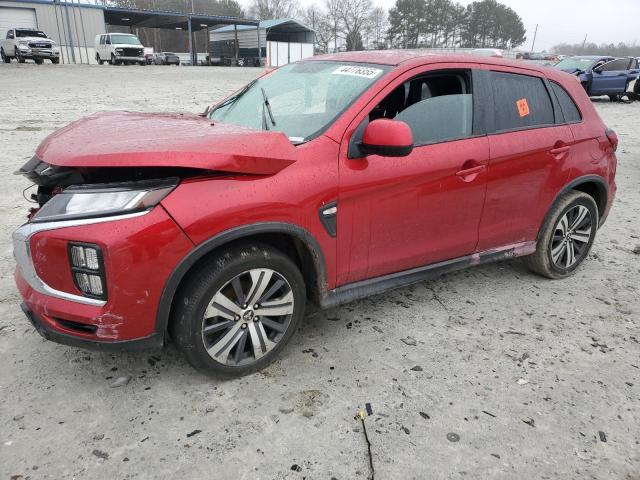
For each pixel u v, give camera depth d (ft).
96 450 7.81
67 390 9.07
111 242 7.63
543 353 10.78
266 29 178.29
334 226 9.57
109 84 68.54
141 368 9.74
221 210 8.21
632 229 19.07
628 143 37.73
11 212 18.12
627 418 8.97
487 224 12.01
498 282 14.06
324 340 10.91
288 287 9.52
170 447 7.93
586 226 14.34
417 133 10.68
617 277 14.67
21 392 8.98
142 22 188.14
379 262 10.56
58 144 8.96
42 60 105.40
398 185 10.14
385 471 7.65
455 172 10.91
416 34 311.47
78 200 7.95
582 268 15.23
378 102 10.05
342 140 9.55
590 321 12.16
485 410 9.00
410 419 8.71
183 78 83.61
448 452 8.05
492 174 11.57
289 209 8.85
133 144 8.21
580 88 14.01
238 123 11.22
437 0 308.60
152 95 57.57
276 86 12.09
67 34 135.95
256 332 9.38
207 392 9.16
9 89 58.44
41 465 7.51
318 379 9.62
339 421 8.59
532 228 13.06
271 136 8.89
